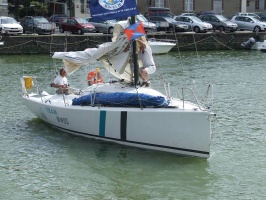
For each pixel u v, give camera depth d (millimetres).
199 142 14469
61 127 17297
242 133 17781
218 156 15297
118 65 15969
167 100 15211
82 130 16422
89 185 13227
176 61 38438
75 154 15383
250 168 14359
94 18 15625
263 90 26031
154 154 15133
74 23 47219
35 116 19859
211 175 13852
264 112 20938
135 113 15031
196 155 14703
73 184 13297
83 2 60781
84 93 16859
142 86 16250
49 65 36062
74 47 44469
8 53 43312
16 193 12734
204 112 14227
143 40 16094
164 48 42812
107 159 14906
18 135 17344
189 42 47375
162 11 55969
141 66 16484
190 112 14344
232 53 44906
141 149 15375
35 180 13555
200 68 34281
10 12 61281
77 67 17094
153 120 14812
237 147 16219
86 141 16359
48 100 17578
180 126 14516
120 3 15586
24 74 31328
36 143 16453
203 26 49469
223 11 66375
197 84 27641
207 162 14734
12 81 28406
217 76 30734
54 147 16031
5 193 12734
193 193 12758
